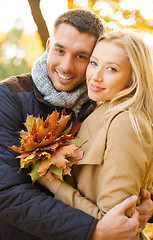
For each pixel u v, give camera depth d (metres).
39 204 1.21
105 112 1.31
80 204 1.23
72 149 1.21
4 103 1.36
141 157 1.20
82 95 1.54
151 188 1.50
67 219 1.18
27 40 4.46
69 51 1.42
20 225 1.24
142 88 1.30
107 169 1.21
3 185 1.24
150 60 1.35
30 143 1.19
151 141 1.26
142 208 1.34
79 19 1.42
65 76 1.45
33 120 1.28
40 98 1.45
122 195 1.18
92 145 1.29
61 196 1.26
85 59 1.45
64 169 1.23
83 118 1.59
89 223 1.16
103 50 1.30
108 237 1.16
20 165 1.29
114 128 1.23
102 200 1.22
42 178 1.30
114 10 3.34
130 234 1.18
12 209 1.22
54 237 1.19
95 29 1.45
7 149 1.29
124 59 1.28
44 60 1.48
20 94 1.41
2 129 1.32
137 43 1.31
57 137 1.30
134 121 1.21
